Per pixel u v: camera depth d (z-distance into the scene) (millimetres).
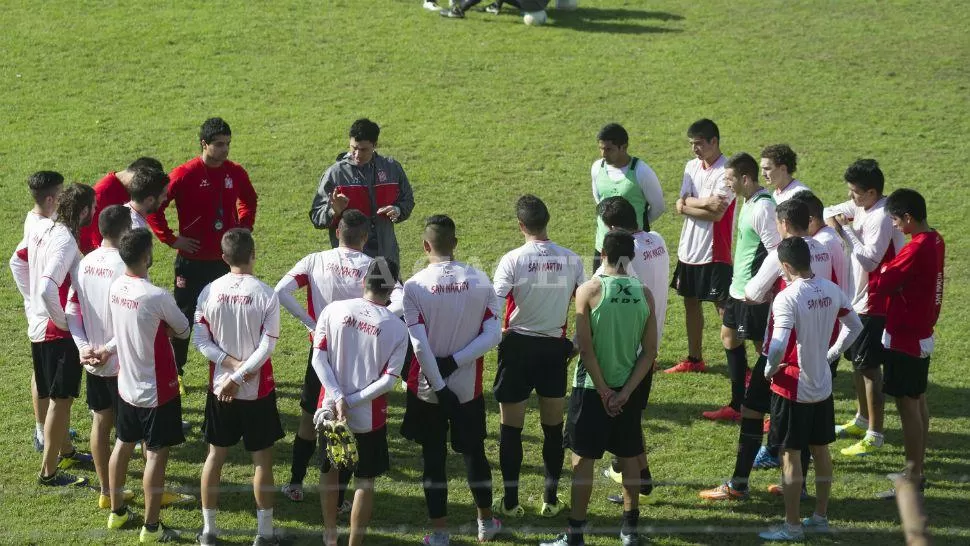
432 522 14789
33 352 16375
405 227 27641
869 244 17109
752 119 34938
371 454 14266
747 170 18391
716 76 38594
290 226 27625
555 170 31234
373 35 41594
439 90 36781
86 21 41562
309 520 15617
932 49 41500
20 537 14812
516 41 41500
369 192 18562
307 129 33438
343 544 14938
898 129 34438
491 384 20438
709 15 45406
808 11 46031
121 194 18438
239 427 14688
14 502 15805
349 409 14172
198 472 17016
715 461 17562
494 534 15195
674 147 32812
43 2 43281
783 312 14719
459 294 14695
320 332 14320
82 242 17766
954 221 28203
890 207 16281
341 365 14227
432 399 14812
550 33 42500
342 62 38906
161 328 14508
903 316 16078
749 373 21047
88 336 15258
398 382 20750
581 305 14492
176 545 14805
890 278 15992
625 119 34906
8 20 41281
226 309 14414
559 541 14852
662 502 16328
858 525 15562
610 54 40469
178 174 19188
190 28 41219
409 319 14648
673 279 21031
